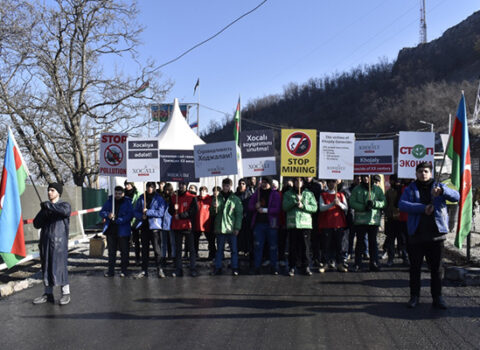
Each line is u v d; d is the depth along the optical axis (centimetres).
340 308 580
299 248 923
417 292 580
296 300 625
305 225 802
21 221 731
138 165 873
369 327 499
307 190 815
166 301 632
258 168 863
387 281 748
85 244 1286
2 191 719
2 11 1631
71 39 1811
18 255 725
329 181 845
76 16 1795
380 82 9788
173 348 443
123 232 844
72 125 1830
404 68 10075
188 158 891
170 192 995
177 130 1739
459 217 669
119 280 802
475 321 517
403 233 891
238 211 838
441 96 7075
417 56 10650
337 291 677
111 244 848
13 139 739
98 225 1781
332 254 895
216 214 845
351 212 947
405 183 880
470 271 734
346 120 9000
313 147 852
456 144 698
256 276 815
